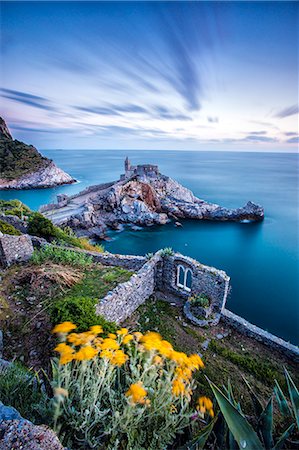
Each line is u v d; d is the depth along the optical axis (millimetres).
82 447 3188
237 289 27500
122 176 65625
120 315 10688
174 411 3578
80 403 3273
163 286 14164
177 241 41938
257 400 4434
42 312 8891
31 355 7070
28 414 3359
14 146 108500
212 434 3939
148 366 3811
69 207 50656
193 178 114812
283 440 3561
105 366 3350
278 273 31422
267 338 10578
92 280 11805
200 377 8547
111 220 47094
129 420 3164
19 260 11953
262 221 51406
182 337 10570
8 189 90312
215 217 51844
